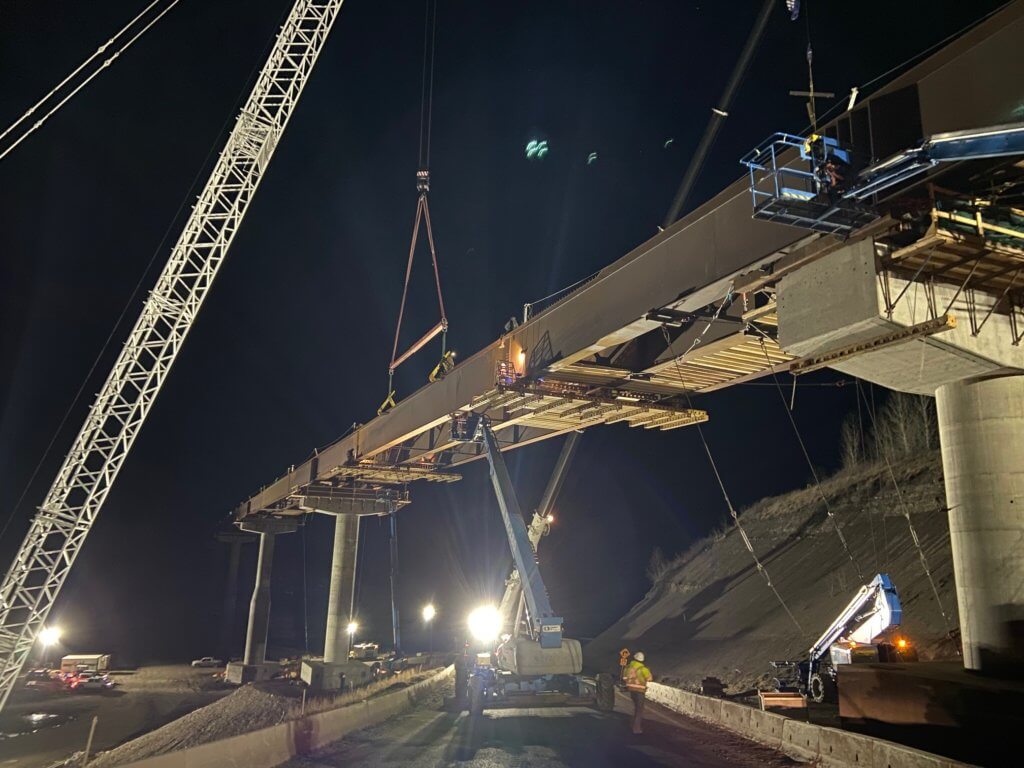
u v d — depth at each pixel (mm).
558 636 20484
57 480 32781
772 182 12664
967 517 12812
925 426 51000
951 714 11508
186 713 43719
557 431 27234
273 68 35906
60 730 38781
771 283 13039
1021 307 12555
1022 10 9195
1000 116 9258
